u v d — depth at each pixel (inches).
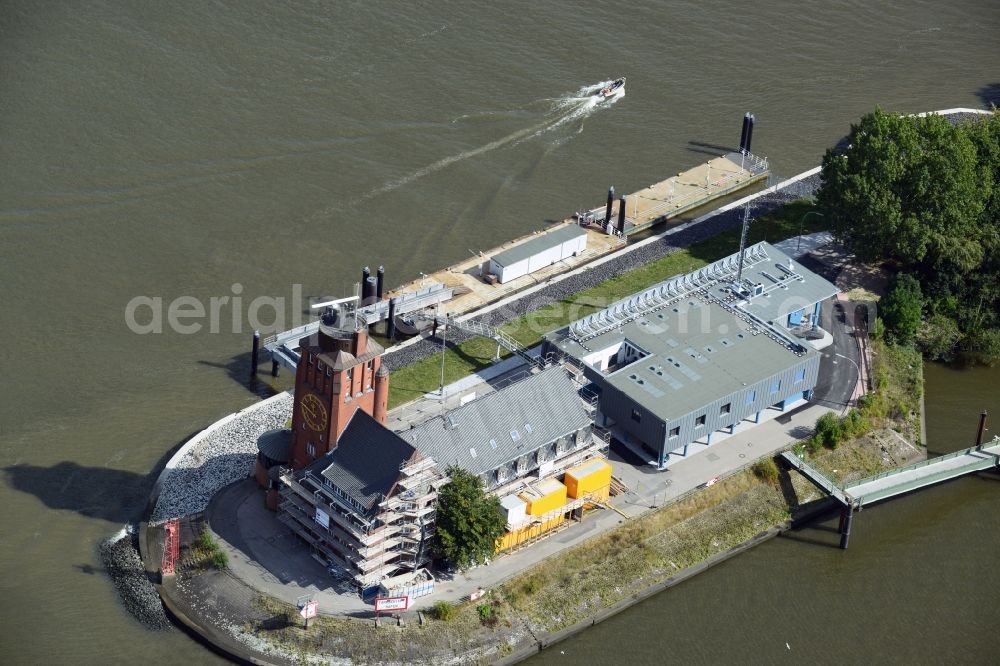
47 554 7303.2
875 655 7145.7
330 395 7027.6
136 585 7145.7
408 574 7052.2
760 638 7194.9
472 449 7263.8
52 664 6727.4
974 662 7130.9
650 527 7598.4
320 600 6988.2
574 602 7199.8
